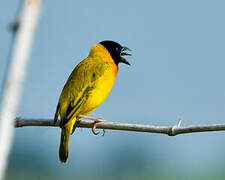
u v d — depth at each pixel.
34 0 4.99
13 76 4.73
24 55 4.83
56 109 10.80
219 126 8.29
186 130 8.66
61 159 10.38
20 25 4.90
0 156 4.47
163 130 8.90
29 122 10.12
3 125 4.56
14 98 4.68
